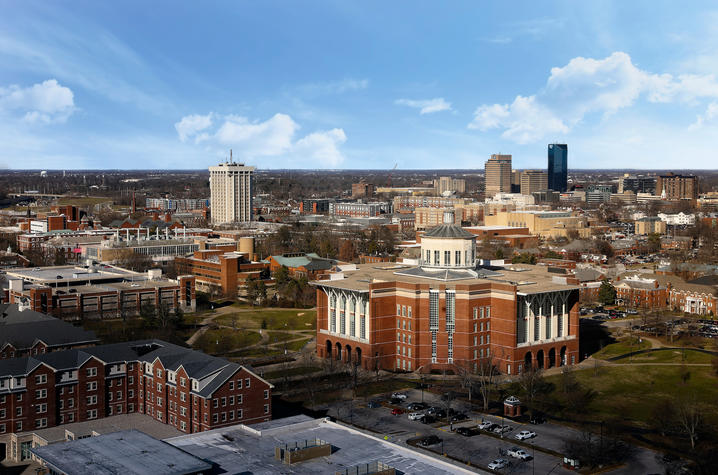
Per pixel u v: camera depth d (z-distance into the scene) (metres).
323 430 138.00
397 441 170.00
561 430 178.00
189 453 125.06
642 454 162.38
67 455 117.44
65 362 176.12
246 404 170.75
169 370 175.12
